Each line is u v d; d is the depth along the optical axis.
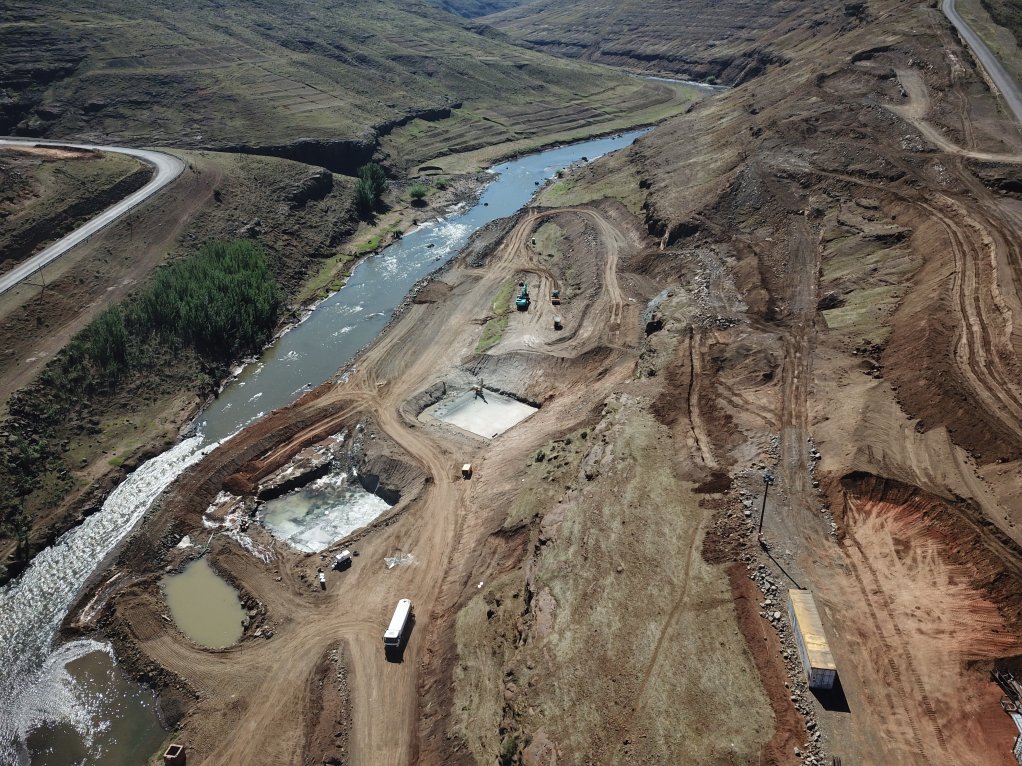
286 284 83.06
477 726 33.69
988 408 39.97
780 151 79.94
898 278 55.53
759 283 61.59
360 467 54.53
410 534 47.38
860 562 34.56
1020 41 91.94
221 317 68.38
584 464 45.22
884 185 67.38
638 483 41.59
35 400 55.97
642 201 92.06
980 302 48.25
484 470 52.00
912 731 27.67
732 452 43.03
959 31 95.38
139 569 46.25
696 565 35.69
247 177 97.38
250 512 50.75
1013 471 36.28
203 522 49.78
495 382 63.22
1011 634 29.91
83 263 72.38
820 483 39.44
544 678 32.47
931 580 33.09
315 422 59.03
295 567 45.91
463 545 45.81
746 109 101.25
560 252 86.56
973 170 64.81
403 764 34.22
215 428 60.06
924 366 44.09
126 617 42.69
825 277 60.28
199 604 44.00
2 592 44.97
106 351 61.62
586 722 30.05
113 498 52.34
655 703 29.91
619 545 37.69
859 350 49.72
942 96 80.88
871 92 86.06
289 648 40.31
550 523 41.12
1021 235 54.66
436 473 52.41
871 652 30.42
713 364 52.94
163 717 37.44
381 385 63.69
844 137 77.31
